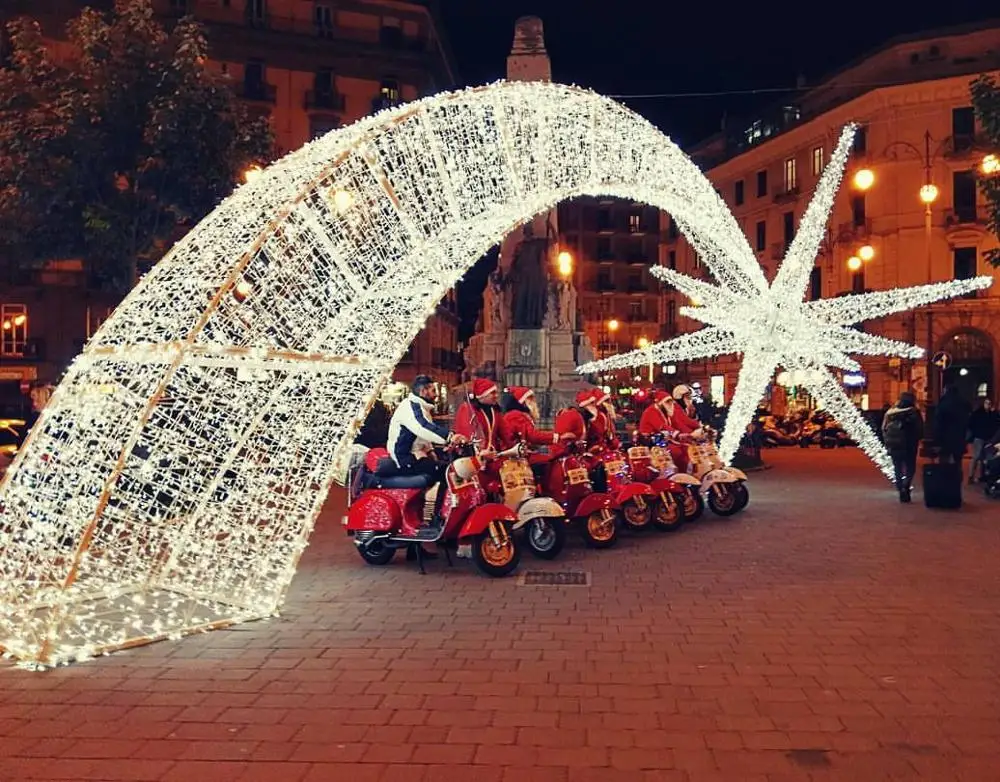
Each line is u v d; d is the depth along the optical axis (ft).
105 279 71.67
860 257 124.88
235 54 140.77
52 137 57.11
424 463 31.73
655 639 22.22
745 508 47.19
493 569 29.84
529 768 14.58
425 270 27.45
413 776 14.30
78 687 18.88
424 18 154.30
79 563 21.44
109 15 62.49
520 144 30.76
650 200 38.63
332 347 26.25
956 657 20.58
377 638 22.52
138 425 22.27
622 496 35.83
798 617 24.30
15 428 60.18
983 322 128.57
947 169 131.13
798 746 15.46
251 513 26.21
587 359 67.77
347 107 148.97
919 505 48.39
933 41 134.51
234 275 23.31
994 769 14.52
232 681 19.20
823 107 149.18
